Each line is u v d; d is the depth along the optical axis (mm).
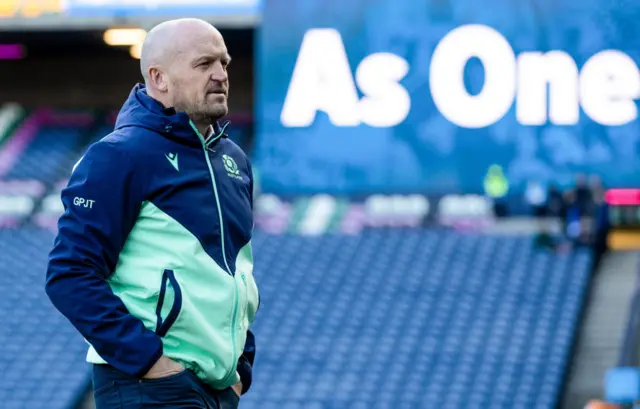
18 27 61688
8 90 72438
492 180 53594
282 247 54562
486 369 45031
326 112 54938
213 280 9148
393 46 54469
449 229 57000
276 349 46906
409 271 52000
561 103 53312
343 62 54844
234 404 9742
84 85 72438
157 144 9172
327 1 54938
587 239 51906
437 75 54094
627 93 52938
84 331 8898
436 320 48344
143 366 8852
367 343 47156
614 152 52969
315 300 50406
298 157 55125
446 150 54094
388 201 59062
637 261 51750
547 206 53219
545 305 48562
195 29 9297
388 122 54531
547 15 53344
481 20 53781
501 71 53688
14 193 64750
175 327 9008
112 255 9016
